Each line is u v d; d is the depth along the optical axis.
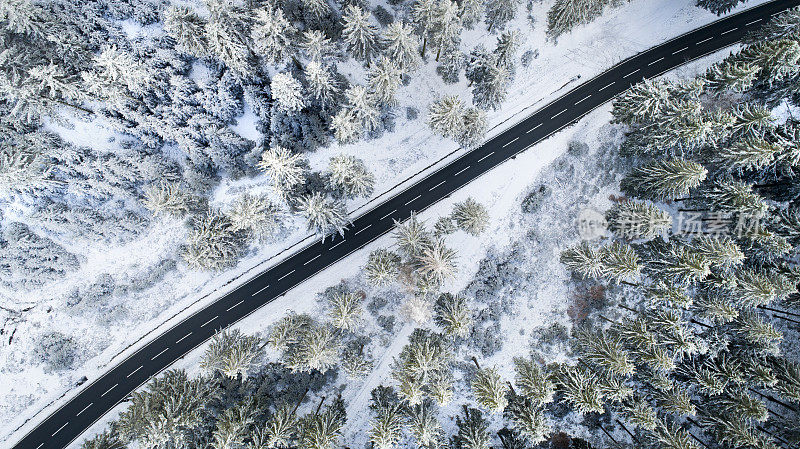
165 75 40.88
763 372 34.59
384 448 32.69
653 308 37.03
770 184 38.06
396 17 44.09
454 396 43.41
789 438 38.47
